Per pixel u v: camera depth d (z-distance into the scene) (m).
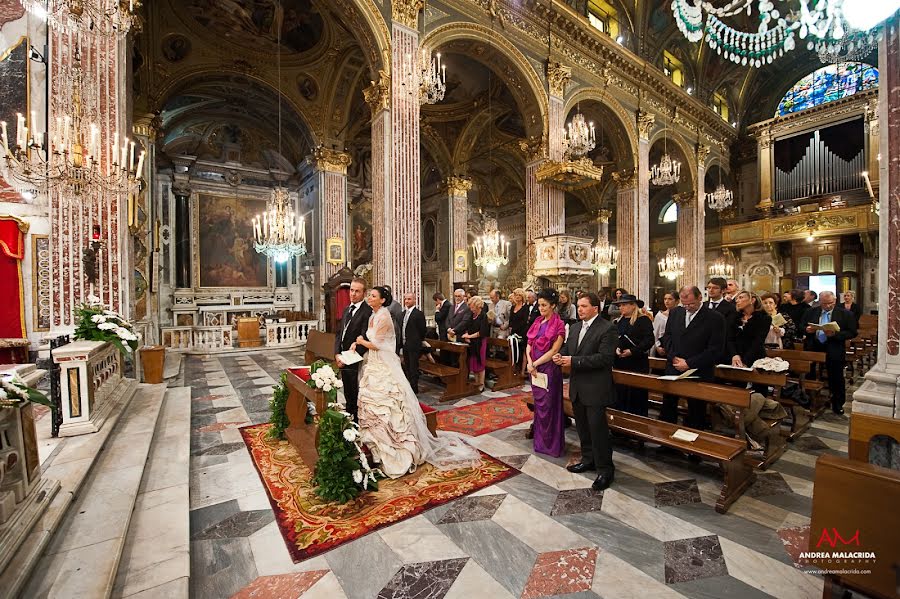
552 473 3.59
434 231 19.92
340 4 8.54
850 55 3.41
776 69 19.56
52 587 1.83
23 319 4.97
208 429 4.73
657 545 2.55
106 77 5.34
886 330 2.76
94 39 5.23
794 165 18.20
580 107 13.89
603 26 14.57
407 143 8.85
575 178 11.23
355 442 3.28
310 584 2.21
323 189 14.16
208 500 3.12
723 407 3.88
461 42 10.30
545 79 11.83
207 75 12.12
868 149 15.62
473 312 6.54
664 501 3.11
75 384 3.56
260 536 2.65
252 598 2.11
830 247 16.52
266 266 17.38
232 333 12.75
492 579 2.25
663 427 3.65
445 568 2.34
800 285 17.34
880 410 2.65
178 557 2.22
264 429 4.71
